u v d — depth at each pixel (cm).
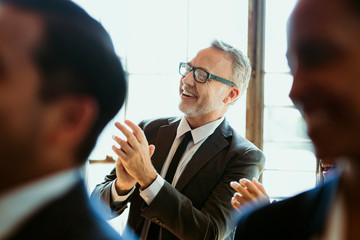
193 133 185
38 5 53
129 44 383
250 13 356
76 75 53
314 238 62
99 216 60
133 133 157
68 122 54
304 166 356
